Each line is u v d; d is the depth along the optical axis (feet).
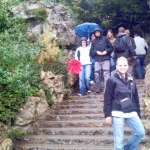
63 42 32.24
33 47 21.84
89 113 20.59
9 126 16.79
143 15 40.52
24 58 19.99
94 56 23.95
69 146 15.89
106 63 23.52
